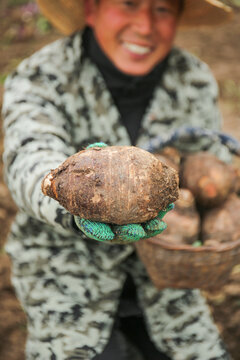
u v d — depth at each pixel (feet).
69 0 7.39
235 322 8.84
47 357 5.66
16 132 5.51
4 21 21.70
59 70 6.10
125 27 5.98
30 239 6.03
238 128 14.40
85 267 5.99
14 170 5.16
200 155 6.63
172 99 6.59
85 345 5.69
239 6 22.80
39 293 5.89
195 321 6.32
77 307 5.83
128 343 6.31
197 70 6.80
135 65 6.19
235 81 16.93
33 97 5.89
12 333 8.71
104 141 6.27
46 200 4.62
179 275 5.44
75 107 6.12
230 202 6.32
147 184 4.08
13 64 18.12
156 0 5.91
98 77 6.20
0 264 10.02
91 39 6.31
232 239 6.02
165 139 6.00
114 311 6.02
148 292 6.35
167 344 6.24
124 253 5.95
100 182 4.00
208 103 6.84
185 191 6.13
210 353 6.12
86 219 4.08
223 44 19.86
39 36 20.56
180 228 5.88
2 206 11.42
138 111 6.56
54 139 5.50
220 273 5.49
